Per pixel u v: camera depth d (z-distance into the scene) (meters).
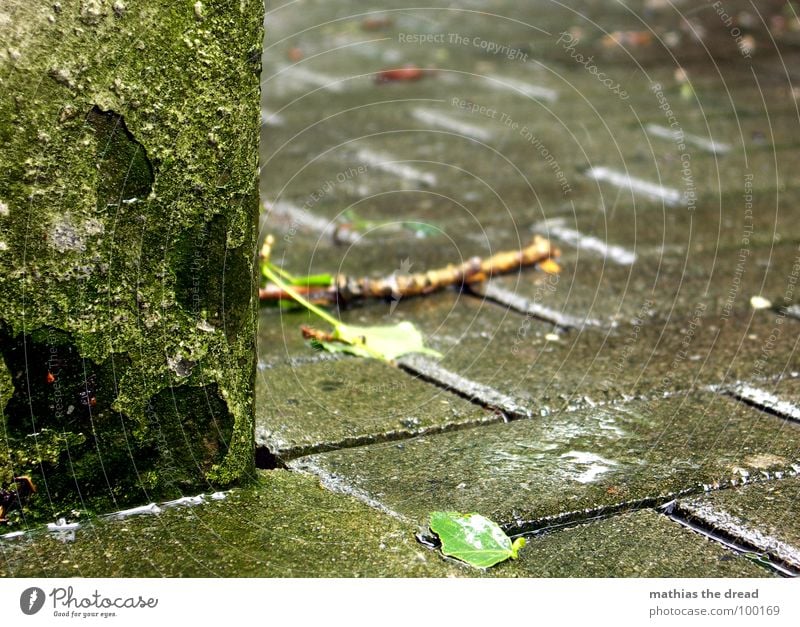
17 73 1.41
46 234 1.42
